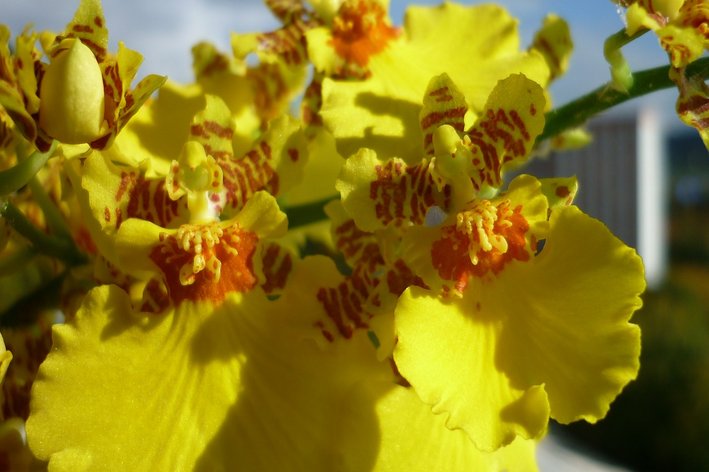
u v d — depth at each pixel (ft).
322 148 0.72
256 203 0.57
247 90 0.71
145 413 0.54
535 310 0.55
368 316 0.57
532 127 0.56
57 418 0.53
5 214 0.61
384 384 0.57
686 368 2.45
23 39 0.54
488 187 0.57
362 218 0.56
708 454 2.33
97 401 0.54
